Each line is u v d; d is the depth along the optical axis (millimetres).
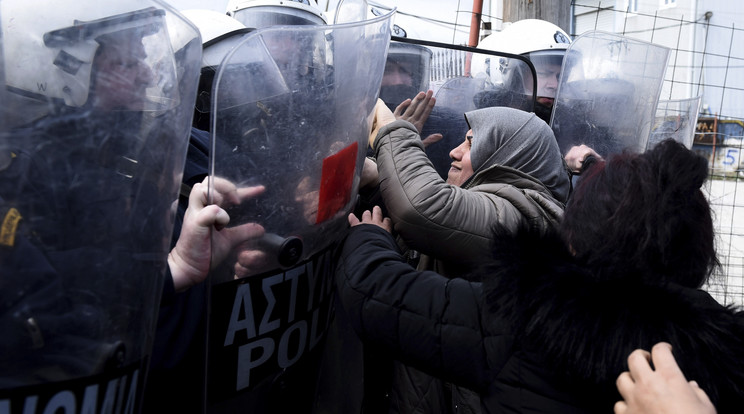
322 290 1200
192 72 840
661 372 755
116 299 760
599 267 901
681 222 899
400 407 1414
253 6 3027
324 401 1422
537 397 907
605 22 10383
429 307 1047
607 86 2098
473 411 1296
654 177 918
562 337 851
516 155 1451
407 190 1287
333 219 1172
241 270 1034
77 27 724
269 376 1111
